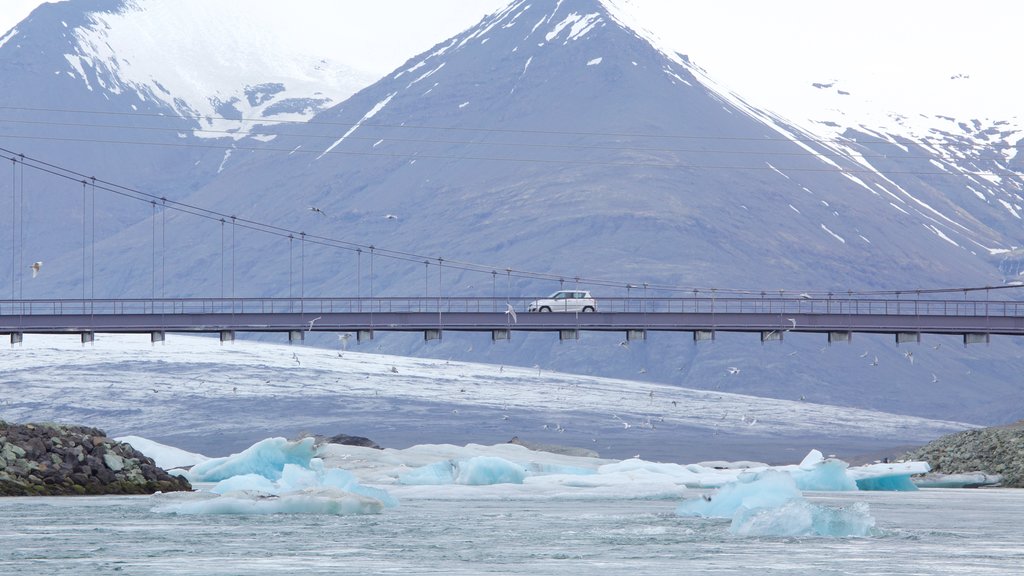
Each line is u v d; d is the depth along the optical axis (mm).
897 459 139000
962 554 57000
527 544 60969
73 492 92625
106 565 52812
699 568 51844
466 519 75312
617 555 56406
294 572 50656
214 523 71625
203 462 123125
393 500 86625
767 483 76875
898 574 50188
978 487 119438
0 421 97062
